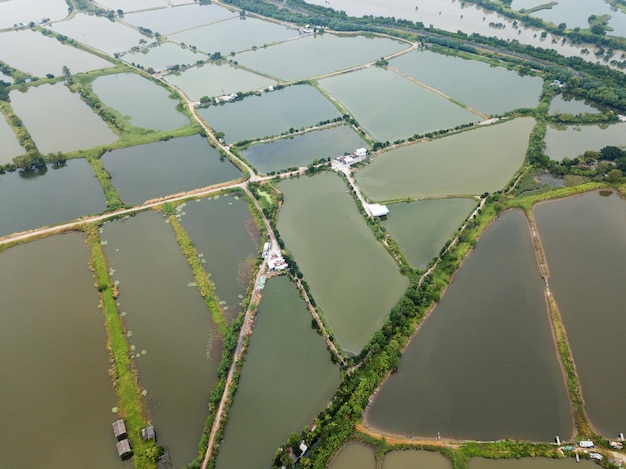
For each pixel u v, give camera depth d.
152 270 95.62
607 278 91.00
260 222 106.69
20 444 67.62
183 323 84.75
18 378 75.94
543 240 100.50
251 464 65.25
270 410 71.38
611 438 66.44
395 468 64.56
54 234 104.56
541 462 64.38
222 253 99.38
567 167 119.56
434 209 109.44
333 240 102.25
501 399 71.75
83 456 66.19
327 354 79.00
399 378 75.00
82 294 90.56
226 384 74.06
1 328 84.06
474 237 100.38
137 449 66.12
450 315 84.88
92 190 118.81
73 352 79.88
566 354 76.88
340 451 66.25
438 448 65.88
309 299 87.25
